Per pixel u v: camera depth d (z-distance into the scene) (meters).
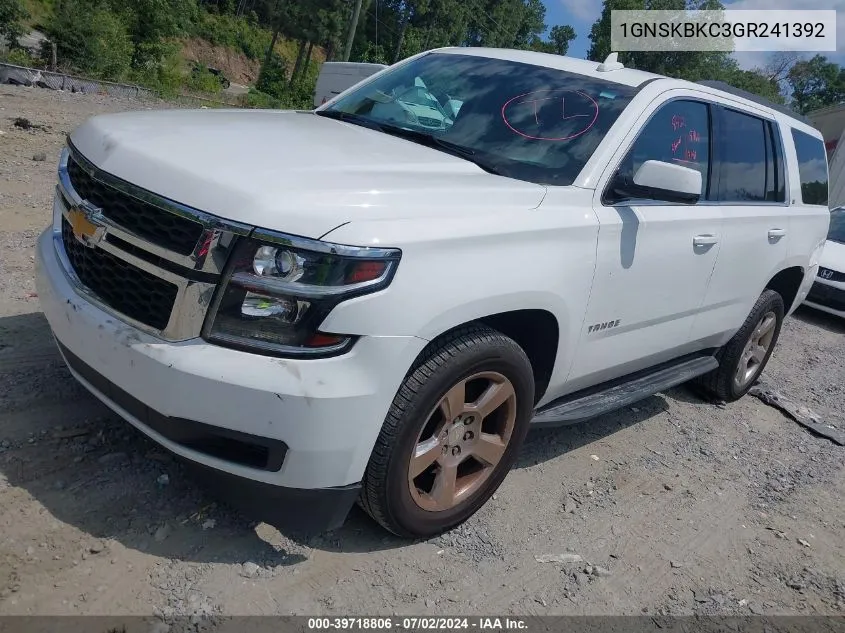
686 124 3.90
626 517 3.50
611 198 3.33
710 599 3.00
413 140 3.47
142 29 33.47
